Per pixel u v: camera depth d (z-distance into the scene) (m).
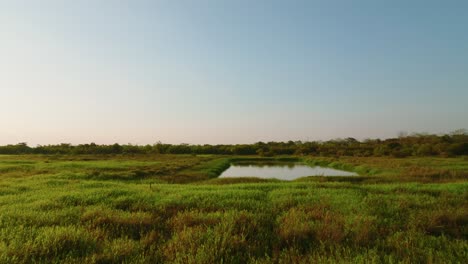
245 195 11.46
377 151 70.25
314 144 108.88
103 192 12.14
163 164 41.81
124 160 53.22
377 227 6.76
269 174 38.59
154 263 4.73
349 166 44.12
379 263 4.50
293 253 5.03
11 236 5.61
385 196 10.85
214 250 5.11
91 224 6.96
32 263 4.54
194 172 33.72
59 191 13.11
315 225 6.57
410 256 4.82
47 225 6.96
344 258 4.68
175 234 6.15
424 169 27.91
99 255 4.86
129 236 6.44
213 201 10.17
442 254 4.82
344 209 8.62
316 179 24.42
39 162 40.16
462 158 48.19
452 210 7.95
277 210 8.75
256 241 5.77
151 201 10.48
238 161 69.31
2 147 90.25
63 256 4.79
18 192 13.33
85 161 45.97
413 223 6.87
